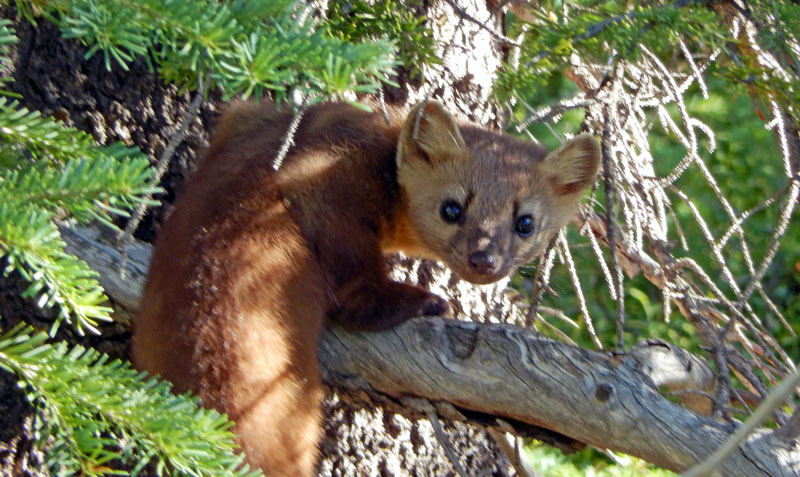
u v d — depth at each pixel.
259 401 1.08
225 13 0.98
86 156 0.99
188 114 1.04
